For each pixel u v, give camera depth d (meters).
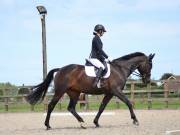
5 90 24.11
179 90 23.17
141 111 20.78
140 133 11.50
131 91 23.12
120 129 12.70
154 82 23.27
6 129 13.82
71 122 16.28
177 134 11.34
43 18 22.98
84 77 13.28
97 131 12.34
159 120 15.65
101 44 13.28
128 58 13.98
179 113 19.17
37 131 12.88
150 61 14.25
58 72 13.52
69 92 13.55
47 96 23.42
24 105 26.52
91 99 23.39
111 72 13.44
